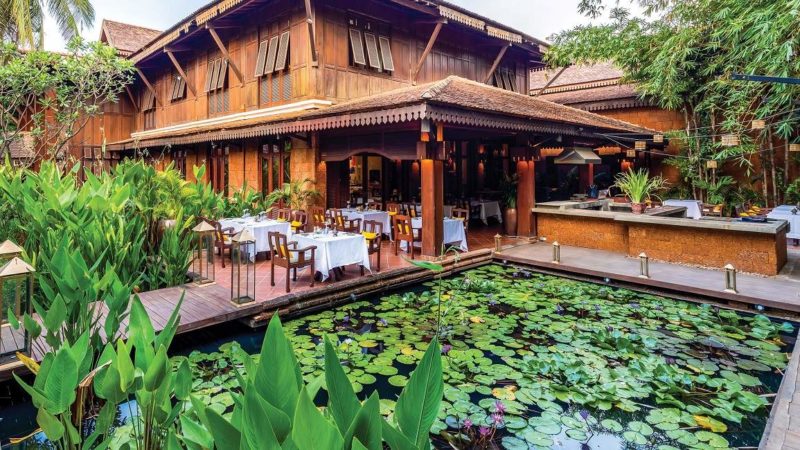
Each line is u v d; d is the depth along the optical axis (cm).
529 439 282
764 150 1190
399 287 650
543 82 1989
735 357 404
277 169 1094
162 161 1650
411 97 675
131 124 1905
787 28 818
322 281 600
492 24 1259
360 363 389
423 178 728
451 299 591
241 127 992
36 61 953
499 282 681
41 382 183
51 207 484
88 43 971
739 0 935
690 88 1251
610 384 349
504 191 983
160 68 1666
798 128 1158
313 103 1008
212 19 1145
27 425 316
